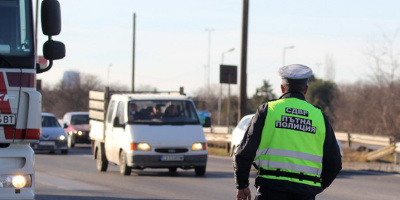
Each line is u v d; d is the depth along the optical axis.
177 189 17.86
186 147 21.55
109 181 20.09
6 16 9.12
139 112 22.44
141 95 23.19
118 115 23.06
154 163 21.31
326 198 16.23
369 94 57.16
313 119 7.18
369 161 28.38
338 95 77.88
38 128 9.02
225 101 97.50
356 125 57.69
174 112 22.55
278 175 7.04
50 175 22.27
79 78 107.94
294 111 7.17
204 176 21.92
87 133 44.47
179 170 24.94
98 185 18.89
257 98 99.50
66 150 35.91
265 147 7.13
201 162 21.66
